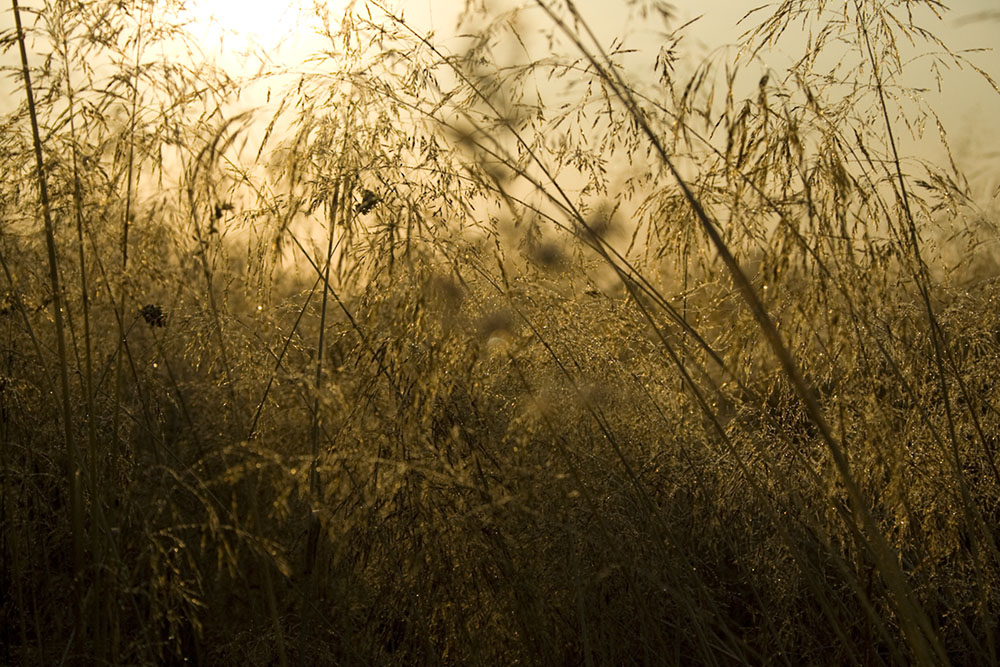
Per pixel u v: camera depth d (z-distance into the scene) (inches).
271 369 98.7
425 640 83.6
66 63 91.2
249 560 95.4
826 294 78.9
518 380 96.7
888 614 88.7
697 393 84.7
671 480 99.7
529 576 87.5
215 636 93.0
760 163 82.8
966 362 95.7
